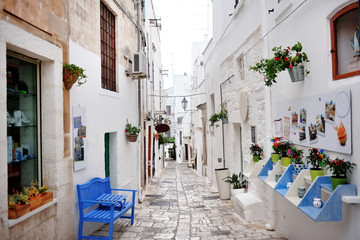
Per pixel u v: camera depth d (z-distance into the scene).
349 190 2.83
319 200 3.06
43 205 3.41
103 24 5.92
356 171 2.84
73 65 4.02
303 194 3.45
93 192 4.82
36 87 3.76
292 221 4.34
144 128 10.70
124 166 6.85
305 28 3.82
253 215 5.78
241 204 5.96
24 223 3.10
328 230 3.30
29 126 3.65
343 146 3.03
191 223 5.67
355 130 2.85
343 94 3.02
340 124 3.08
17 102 3.45
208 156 12.91
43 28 3.56
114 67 6.50
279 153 4.51
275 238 4.60
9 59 3.33
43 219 3.46
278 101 4.80
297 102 4.08
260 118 5.71
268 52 5.18
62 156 3.93
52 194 3.63
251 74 6.25
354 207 2.81
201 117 15.12
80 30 4.65
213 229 5.23
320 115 3.47
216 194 9.24
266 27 5.24
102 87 5.79
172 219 5.98
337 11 3.15
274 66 3.95
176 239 4.68
